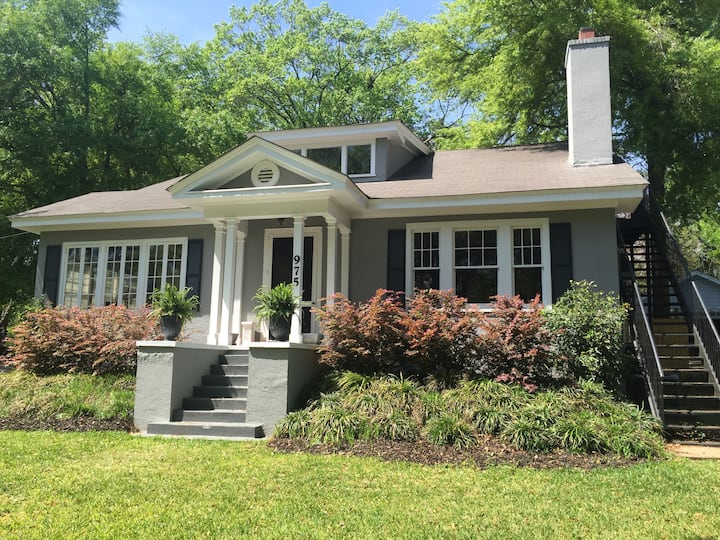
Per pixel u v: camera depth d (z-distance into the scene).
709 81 14.80
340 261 12.15
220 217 11.55
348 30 31.00
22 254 21.91
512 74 17.73
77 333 11.12
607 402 8.46
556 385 8.98
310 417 8.37
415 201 11.45
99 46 25.50
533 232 11.48
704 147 16.27
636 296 10.32
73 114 22.52
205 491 5.83
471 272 11.66
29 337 11.27
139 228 13.76
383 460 7.07
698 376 9.97
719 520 5.11
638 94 16.58
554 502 5.56
